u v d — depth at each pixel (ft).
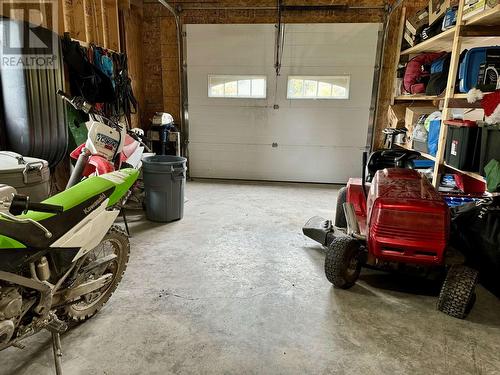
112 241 6.77
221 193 16.66
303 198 16.07
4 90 9.52
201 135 19.42
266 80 18.26
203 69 18.53
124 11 16.37
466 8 9.47
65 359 5.64
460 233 8.48
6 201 4.09
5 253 4.20
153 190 11.87
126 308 7.07
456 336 6.47
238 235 11.21
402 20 16.65
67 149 11.20
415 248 7.01
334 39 17.47
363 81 17.81
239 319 6.82
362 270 9.09
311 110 18.39
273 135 18.94
